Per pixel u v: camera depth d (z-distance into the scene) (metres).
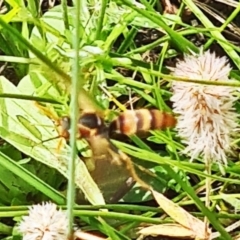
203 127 0.07
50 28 0.09
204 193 0.09
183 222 0.08
